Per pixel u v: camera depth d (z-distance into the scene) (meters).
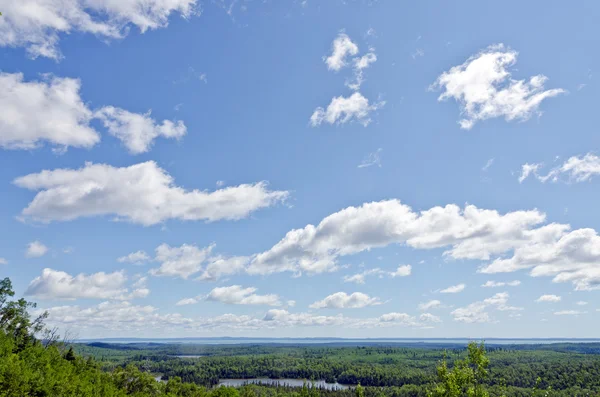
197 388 184.75
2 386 73.06
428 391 35.53
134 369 151.62
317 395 93.00
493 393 32.56
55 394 84.50
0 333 97.94
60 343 129.62
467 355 33.69
